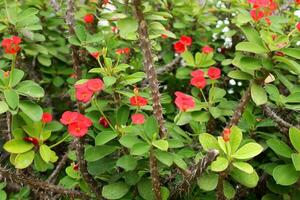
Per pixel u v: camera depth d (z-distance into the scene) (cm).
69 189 53
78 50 63
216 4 89
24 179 50
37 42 79
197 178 45
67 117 47
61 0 73
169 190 51
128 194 51
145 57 46
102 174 53
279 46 48
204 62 67
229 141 44
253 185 45
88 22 76
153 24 49
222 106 57
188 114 55
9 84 48
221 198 47
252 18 54
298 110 58
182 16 81
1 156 68
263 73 49
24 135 49
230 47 81
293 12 75
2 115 71
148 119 45
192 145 56
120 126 49
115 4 66
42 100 75
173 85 78
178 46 67
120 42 73
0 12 67
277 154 51
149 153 46
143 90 61
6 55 69
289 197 52
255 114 60
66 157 63
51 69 80
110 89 51
